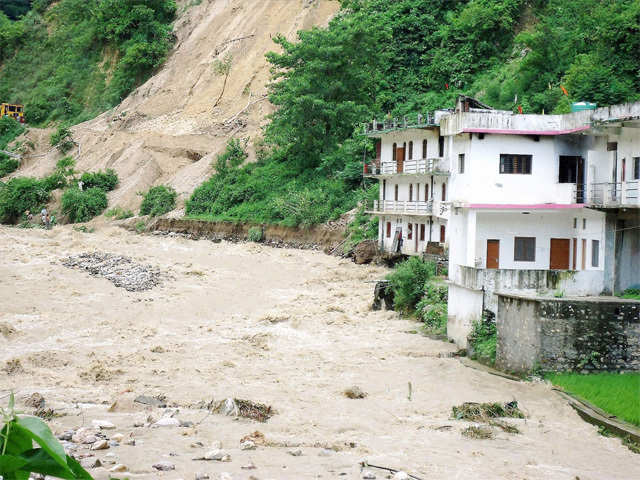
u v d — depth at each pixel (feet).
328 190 223.71
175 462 54.08
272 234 224.53
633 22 178.40
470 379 85.25
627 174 103.76
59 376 85.81
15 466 10.71
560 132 118.01
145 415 69.36
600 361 83.61
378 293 132.26
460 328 104.32
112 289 146.00
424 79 256.32
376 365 93.45
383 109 252.21
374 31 243.81
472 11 250.98
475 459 58.80
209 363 93.97
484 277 97.45
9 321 116.57
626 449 63.26
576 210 116.47
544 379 82.43
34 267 165.17
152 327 116.57
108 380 84.43
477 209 114.11
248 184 252.21
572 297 96.17
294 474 52.37
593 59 184.75
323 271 175.32
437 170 147.95
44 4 491.31
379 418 70.69
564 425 69.56
